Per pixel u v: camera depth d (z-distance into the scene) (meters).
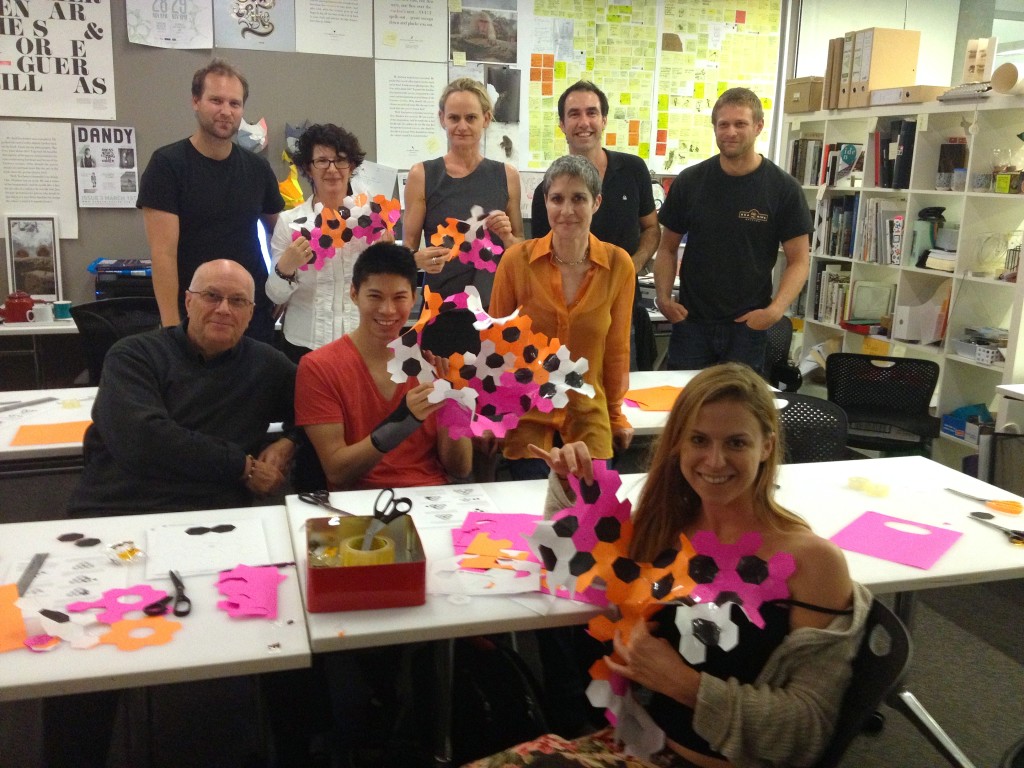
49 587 1.47
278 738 1.72
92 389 2.79
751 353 3.38
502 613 1.43
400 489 2.00
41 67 4.02
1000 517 1.91
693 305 3.40
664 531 1.50
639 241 3.49
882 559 1.68
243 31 4.22
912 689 2.45
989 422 3.91
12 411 2.51
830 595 1.27
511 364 1.82
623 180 3.34
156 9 4.09
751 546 1.30
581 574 1.41
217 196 2.98
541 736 1.57
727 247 3.30
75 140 4.13
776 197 3.27
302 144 2.98
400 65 4.47
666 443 1.46
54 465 2.35
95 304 3.05
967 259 3.98
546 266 2.24
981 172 3.89
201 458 1.97
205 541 1.68
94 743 1.74
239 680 2.39
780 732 1.20
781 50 5.11
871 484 2.08
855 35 4.54
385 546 1.54
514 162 4.77
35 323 3.99
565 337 2.24
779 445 1.39
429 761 1.69
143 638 1.32
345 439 2.10
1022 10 4.61
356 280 2.05
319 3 4.29
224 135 2.90
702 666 1.32
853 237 4.71
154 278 2.96
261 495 2.10
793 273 3.31
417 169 3.24
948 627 2.83
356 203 2.72
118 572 1.54
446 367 1.84
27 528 1.72
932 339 4.24
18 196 4.13
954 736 2.23
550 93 4.73
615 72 4.81
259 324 3.20
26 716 2.20
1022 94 3.56
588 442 2.25
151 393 2.02
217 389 2.10
